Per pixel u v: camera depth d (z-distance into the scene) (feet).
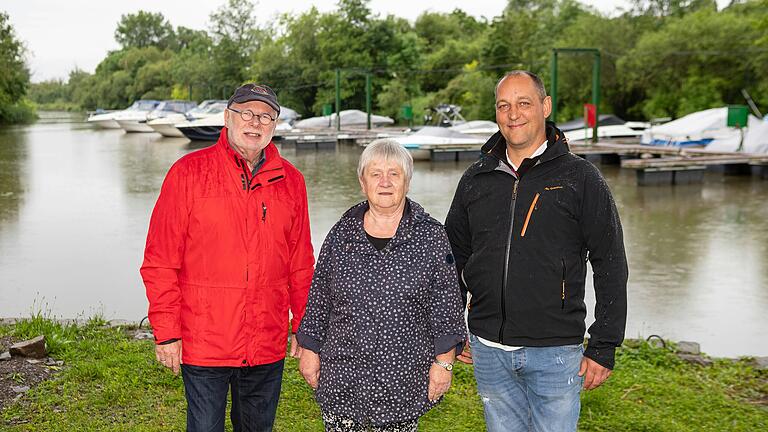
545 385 9.43
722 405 13.74
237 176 9.95
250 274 9.94
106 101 298.56
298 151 92.63
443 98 162.20
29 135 131.95
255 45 217.15
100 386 14.60
